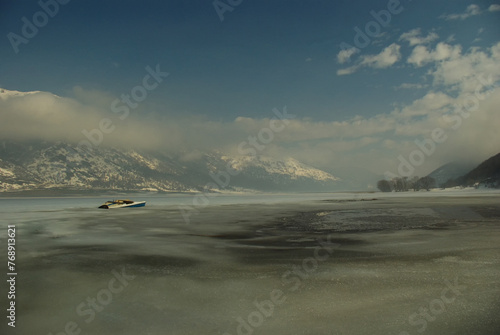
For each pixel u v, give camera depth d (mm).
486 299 9094
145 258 15328
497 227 24781
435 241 18625
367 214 40594
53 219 38688
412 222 29656
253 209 57406
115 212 52281
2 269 13406
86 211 56031
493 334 6988
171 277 11945
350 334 7141
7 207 74875
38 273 12703
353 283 10766
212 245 18906
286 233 24094
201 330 7520
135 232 25562
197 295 9930
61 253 16766
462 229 23875
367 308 8617
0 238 22578
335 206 62812
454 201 66438
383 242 18781
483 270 12102
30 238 22406
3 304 9344
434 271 12062
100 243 19984
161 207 68188
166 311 8711
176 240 21062
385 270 12320
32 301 9586
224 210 55094
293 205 71625
